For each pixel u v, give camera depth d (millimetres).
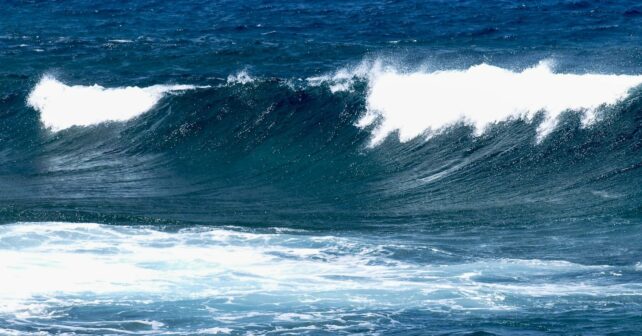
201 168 107688
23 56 144250
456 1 182125
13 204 95188
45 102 121562
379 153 108312
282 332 65375
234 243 84000
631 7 175875
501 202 95812
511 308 68875
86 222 89625
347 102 115562
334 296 71625
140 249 81750
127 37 156375
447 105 111938
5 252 80000
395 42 152125
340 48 146875
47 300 70500
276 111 115500
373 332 65000
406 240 85875
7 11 177250
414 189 100250
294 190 101375
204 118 115562
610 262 79375
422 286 73562
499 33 158375
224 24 165750
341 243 84000
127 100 119625
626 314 67000
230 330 65688
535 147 104562
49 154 112875
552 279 75125
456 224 90688
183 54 144375
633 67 131875
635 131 103250
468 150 106438
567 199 95062
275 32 159750
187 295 71812
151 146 112812
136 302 70375
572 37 154875
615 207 92250
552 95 109375
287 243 84062
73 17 172375
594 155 101688
